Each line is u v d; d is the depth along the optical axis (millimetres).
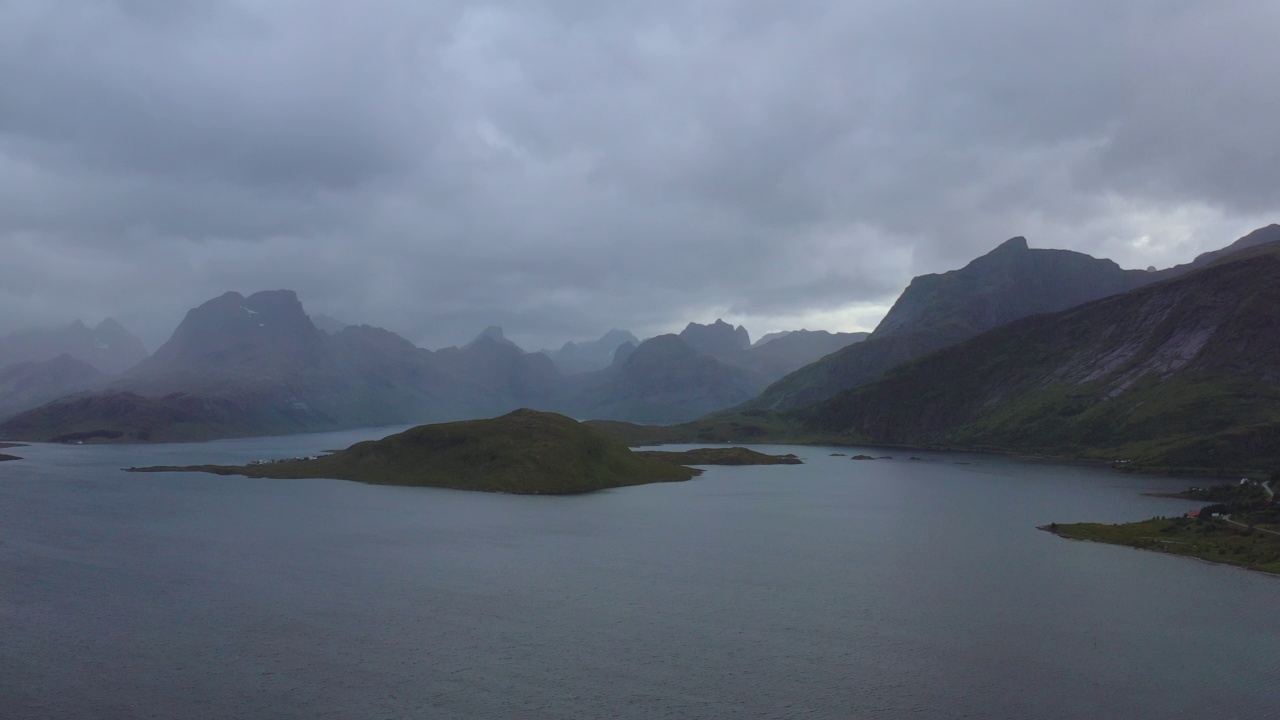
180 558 133875
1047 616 102750
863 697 76688
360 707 73750
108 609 102750
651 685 79125
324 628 95500
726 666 84312
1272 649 90375
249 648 88562
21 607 103375
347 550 141375
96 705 74062
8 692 76750
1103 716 72938
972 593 114250
